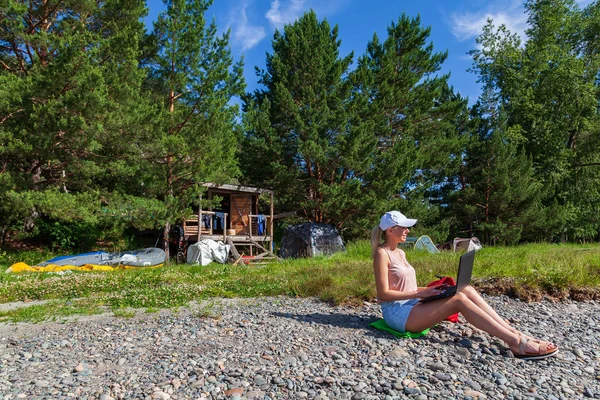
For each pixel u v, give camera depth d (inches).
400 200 886.4
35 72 568.7
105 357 178.7
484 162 1123.3
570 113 1336.1
